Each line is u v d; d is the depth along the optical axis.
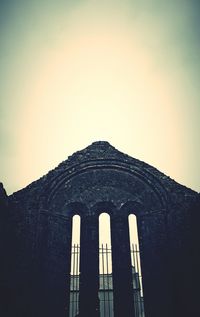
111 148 13.36
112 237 11.51
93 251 11.04
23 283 9.87
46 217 11.42
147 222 11.65
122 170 12.84
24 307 9.46
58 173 12.51
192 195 11.88
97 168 12.88
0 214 10.38
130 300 10.21
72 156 13.06
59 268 10.73
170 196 11.95
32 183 12.08
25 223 11.09
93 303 10.13
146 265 10.78
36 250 10.55
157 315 9.85
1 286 9.66
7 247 10.50
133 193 12.30
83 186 12.45
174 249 10.74
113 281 10.55
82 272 10.69
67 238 11.47
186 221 11.27
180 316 9.62
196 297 9.73
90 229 11.48
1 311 9.27
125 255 10.97
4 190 10.69
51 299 10.04
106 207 12.09
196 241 10.70
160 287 10.29
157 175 12.53
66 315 9.96
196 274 10.12
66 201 12.07
